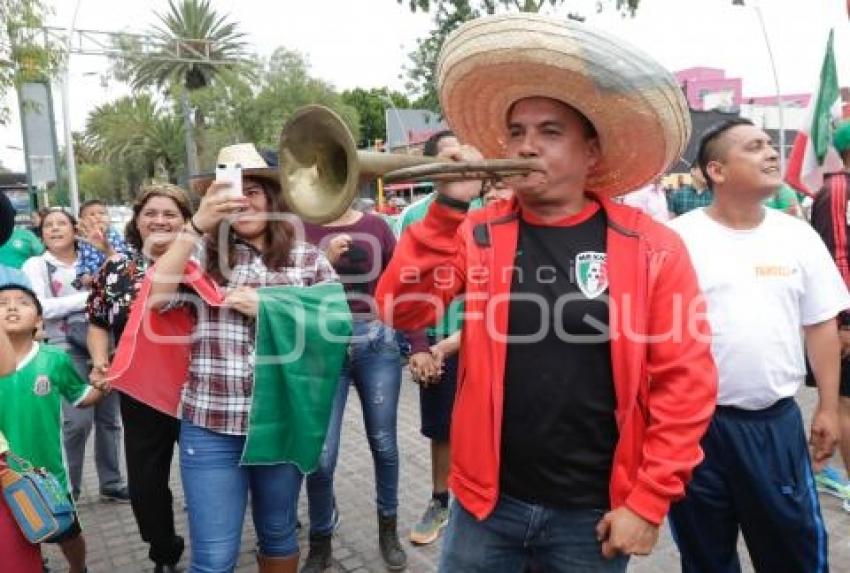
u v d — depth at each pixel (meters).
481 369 1.82
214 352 2.48
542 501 1.82
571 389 1.78
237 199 2.38
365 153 1.54
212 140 35.88
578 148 1.81
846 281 3.55
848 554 3.28
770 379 2.30
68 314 4.34
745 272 2.33
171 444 3.21
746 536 2.43
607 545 1.75
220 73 35.69
